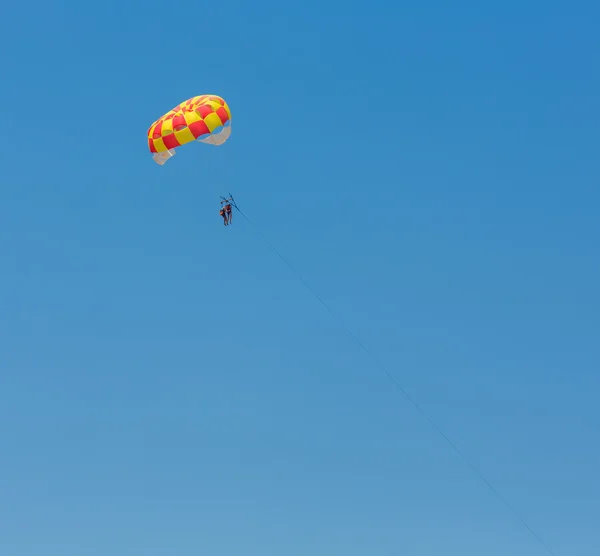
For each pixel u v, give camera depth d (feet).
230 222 476.13
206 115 471.62
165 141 474.90
